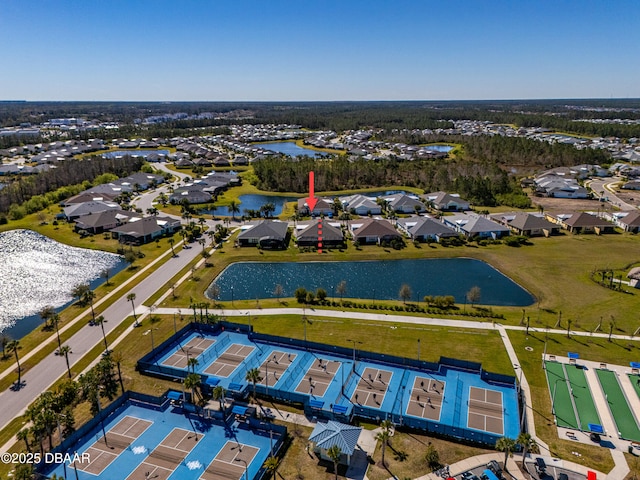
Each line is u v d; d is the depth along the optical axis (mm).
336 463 44469
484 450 49750
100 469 47344
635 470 47000
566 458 48594
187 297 89625
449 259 113375
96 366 59250
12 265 108562
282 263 109938
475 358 68062
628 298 88625
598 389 60750
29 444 50500
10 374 63562
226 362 67500
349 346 71500
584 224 133375
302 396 57062
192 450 50125
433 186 188875
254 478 44531
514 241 121062
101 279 101250
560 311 83250
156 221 132750
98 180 192375
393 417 53688
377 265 109312
